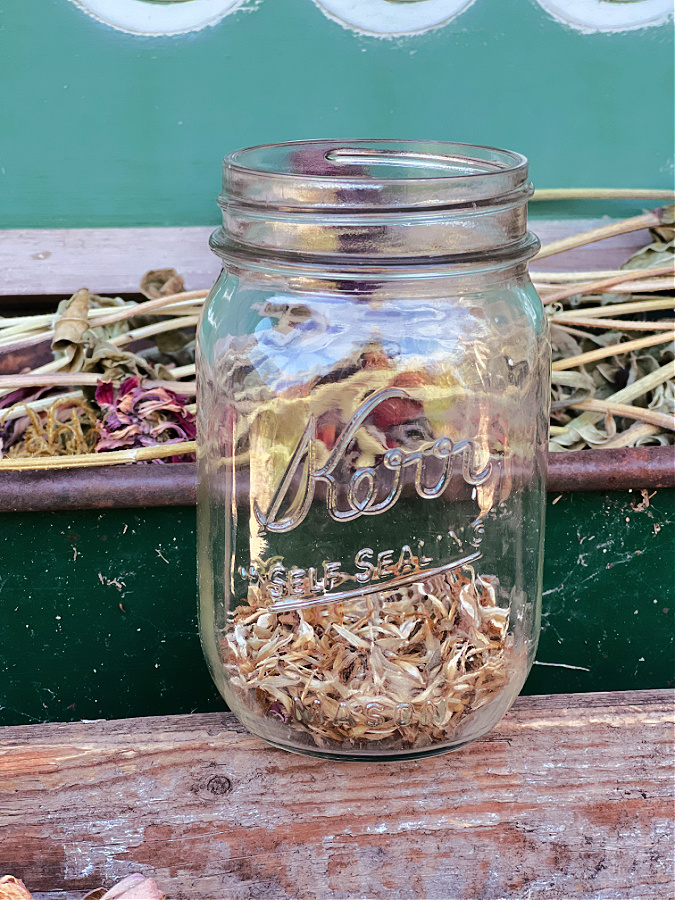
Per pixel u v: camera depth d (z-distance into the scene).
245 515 0.26
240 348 0.25
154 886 0.25
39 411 0.36
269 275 0.24
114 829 0.26
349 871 0.26
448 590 0.26
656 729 0.27
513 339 0.25
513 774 0.27
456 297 0.24
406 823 0.26
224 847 0.26
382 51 0.40
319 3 0.39
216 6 0.39
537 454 0.27
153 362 0.40
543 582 0.35
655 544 0.34
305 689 0.25
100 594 0.33
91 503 0.31
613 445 0.36
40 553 0.32
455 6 0.40
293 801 0.26
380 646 0.25
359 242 0.22
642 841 0.27
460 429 0.26
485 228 0.23
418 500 0.27
